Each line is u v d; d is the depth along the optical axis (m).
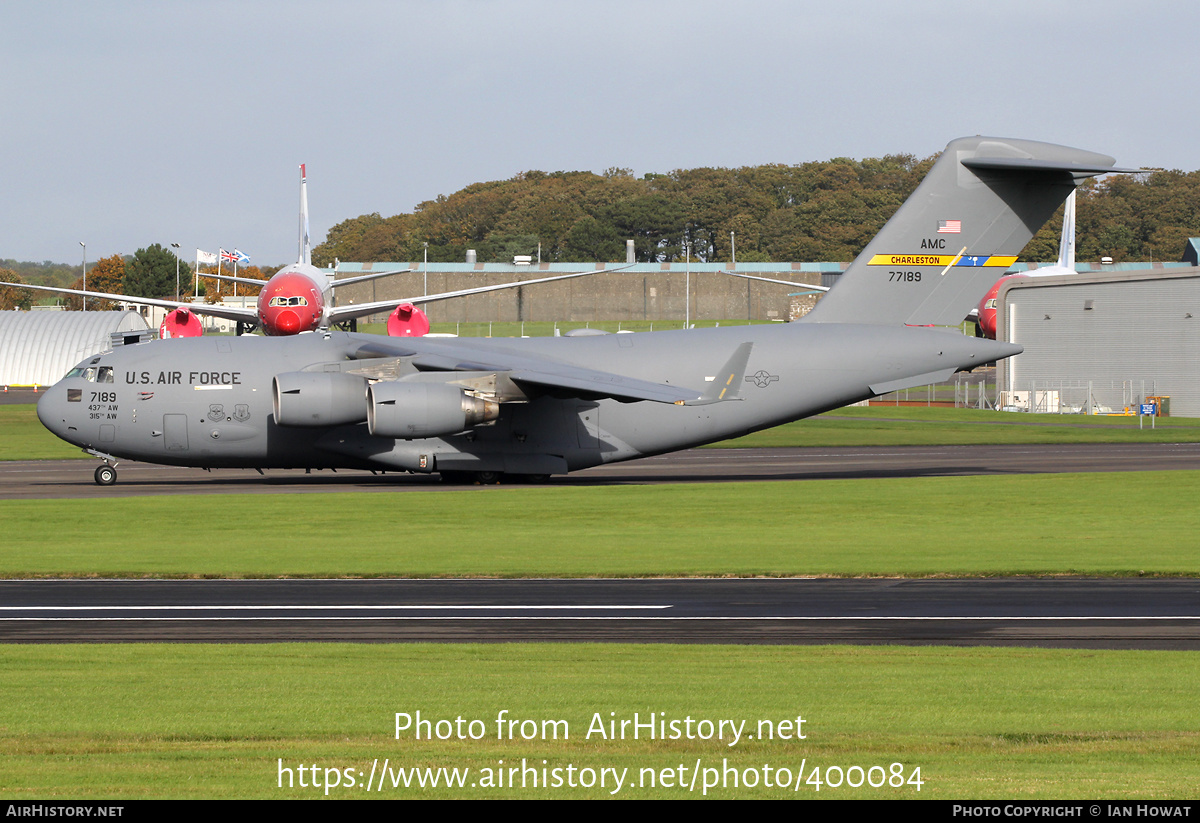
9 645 51.72
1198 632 54.81
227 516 99.31
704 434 127.19
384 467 124.44
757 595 65.38
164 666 47.09
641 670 46.22
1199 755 34.66
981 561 76.81
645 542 85.81
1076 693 42.12
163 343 125.38
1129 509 104.19
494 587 68.00
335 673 45.78
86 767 33.84
